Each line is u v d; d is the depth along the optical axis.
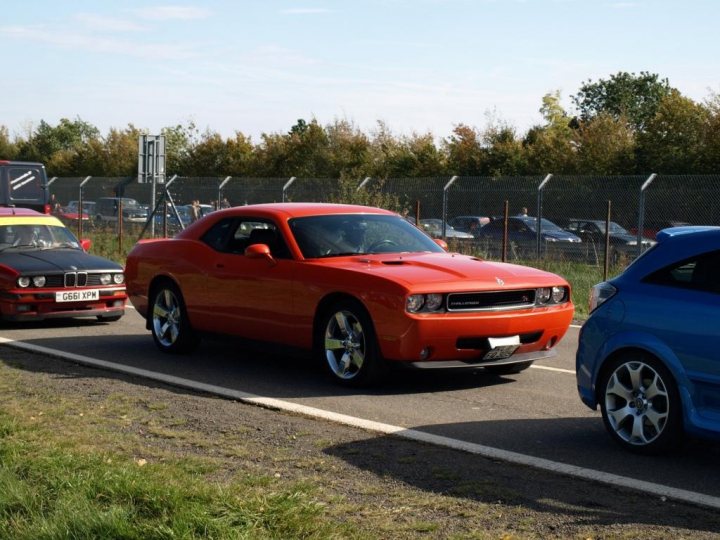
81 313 12.92
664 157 36.44
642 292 6.42
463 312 8.33
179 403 7.80
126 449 6.19
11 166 30.45
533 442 6.71
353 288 8.50
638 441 6.41
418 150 49.03
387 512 5.01
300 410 7.61
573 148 43.78
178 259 10.38
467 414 7.62
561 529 4.80
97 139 72.25
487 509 5.11
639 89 98.25
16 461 5.60
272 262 9.26
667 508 5.19
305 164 55.50
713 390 5.96
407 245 9.67
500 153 45.12
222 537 4.36
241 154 59.28
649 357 6.31
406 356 8.23
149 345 11.29
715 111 36.28
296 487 5.30
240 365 9.88
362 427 7.05
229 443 6.48
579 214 29.45
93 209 43.28
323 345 8.89
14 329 12.73
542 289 8.83
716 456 6.36
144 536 4.40
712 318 5.98
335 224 9.59
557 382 9.10
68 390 8.29
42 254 13.32
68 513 4.65
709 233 6.27
